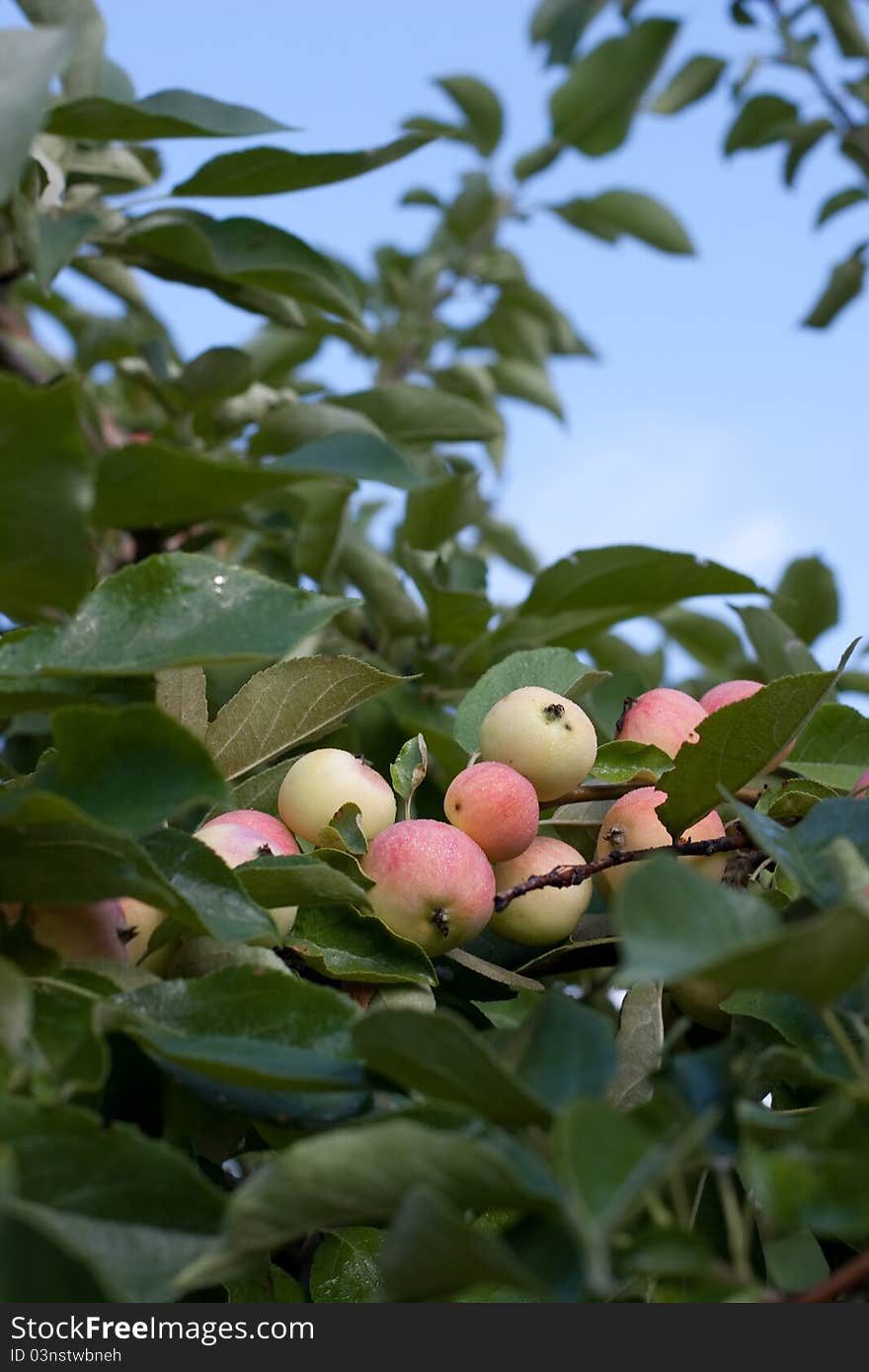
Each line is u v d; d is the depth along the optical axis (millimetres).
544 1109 1066
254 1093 1291
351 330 3867
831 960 994
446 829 1675
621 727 2076
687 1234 1011
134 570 1358
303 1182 957
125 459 1195
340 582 3178
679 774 1723
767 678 2619
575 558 2635
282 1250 1762
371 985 1623
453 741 2240
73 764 1240
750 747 1693
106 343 3871
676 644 3488
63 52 1199
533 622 2865
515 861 1796
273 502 3248
